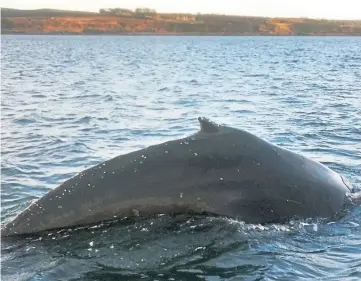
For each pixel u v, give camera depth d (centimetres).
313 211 891
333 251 799
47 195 850
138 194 844
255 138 920
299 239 830
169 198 848
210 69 5712
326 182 944
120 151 1523
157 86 3672
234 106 2503
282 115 2181
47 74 4834
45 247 791
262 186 876
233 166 875
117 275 728
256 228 846
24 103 2619
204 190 857
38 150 1521
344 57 8538
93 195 838
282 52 10794
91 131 1834
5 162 1377
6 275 725
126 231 829
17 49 12038
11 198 1079
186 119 2098
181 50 12094
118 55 9519
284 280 718
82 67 5991
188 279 720
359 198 971
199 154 876
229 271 739
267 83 3869
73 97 2936
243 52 10862
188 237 820
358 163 1334
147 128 1891
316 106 2467
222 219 851
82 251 782
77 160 1411
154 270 739
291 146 1565
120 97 2944
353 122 1973
